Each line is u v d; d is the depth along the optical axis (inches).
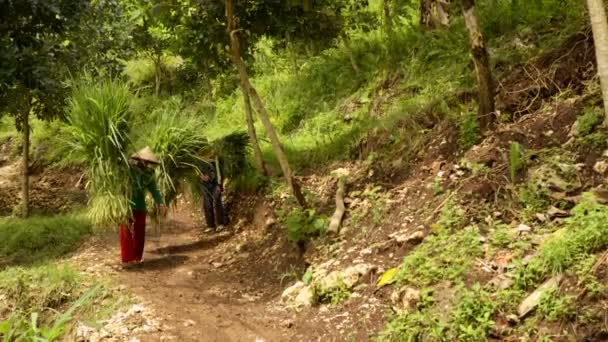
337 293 200.8
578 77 234.1
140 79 714.2
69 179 580.7
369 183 272.2
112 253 306.5
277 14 358.3
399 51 396.2
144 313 209.6
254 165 365.4
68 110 316.5
